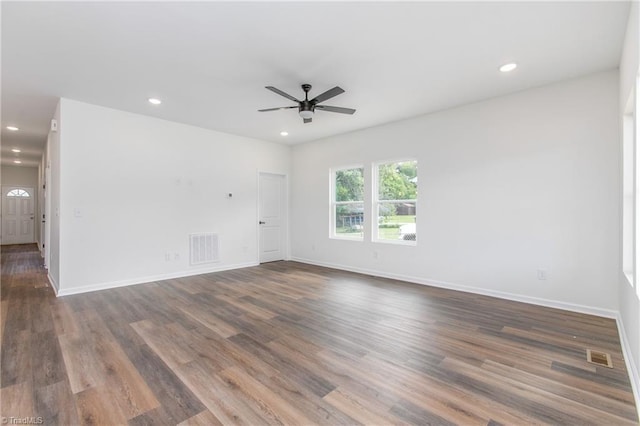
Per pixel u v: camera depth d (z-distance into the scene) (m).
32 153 7.53
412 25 2.42
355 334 2.81
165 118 4.86
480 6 2.19
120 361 2.29
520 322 3.08
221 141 5.70
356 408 1.77
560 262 3.48
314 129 5.50
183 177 5.18
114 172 4.44
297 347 2.54
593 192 3.28
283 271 5.65
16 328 2.92
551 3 2.15
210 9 2.23
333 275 5.31
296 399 1.85
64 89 3.70
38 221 9.59
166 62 3.02
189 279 4.98
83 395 1.88
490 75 3.31
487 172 4.00
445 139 4.39
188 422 1.65
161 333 2.81
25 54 2.85
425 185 4.62
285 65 3.08
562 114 3.45
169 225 5.02
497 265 3.94
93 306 3.58
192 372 2.15
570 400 1.84
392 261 5.08
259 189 6.38
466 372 2.16
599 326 2.96
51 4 2.15
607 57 2.92
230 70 3.19
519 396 1.88
